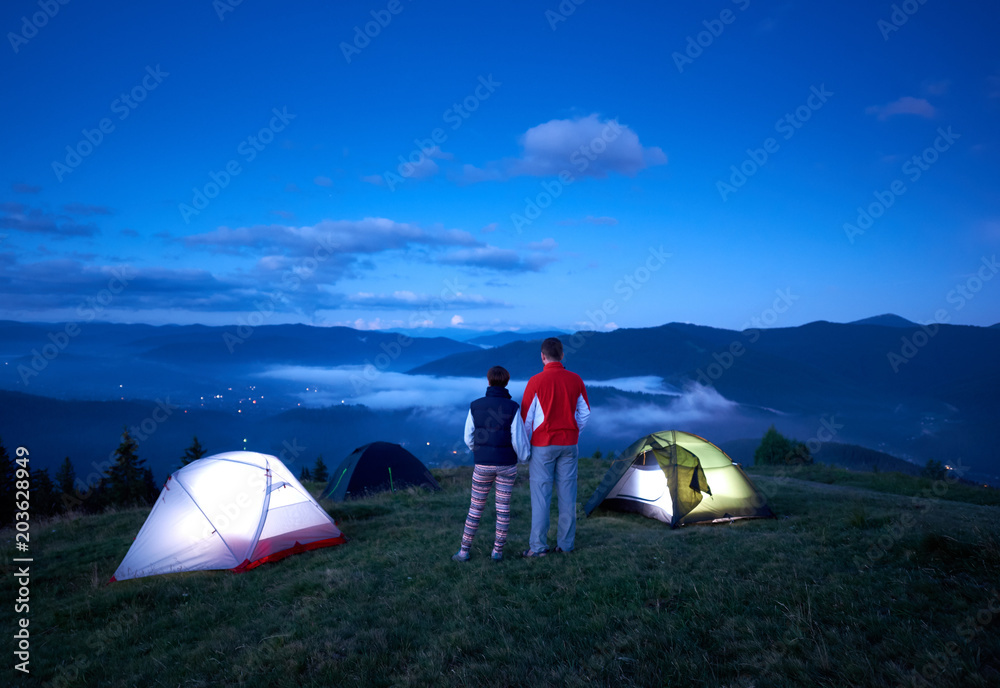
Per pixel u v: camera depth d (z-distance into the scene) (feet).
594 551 20.95
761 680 10.61
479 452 20.52
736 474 31.17
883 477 57.16
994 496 45.98
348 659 13.07
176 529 25.18
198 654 14.84
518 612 15.19
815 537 22.04
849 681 10.23
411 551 23.35
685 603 14.75
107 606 20.45
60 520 45.11
